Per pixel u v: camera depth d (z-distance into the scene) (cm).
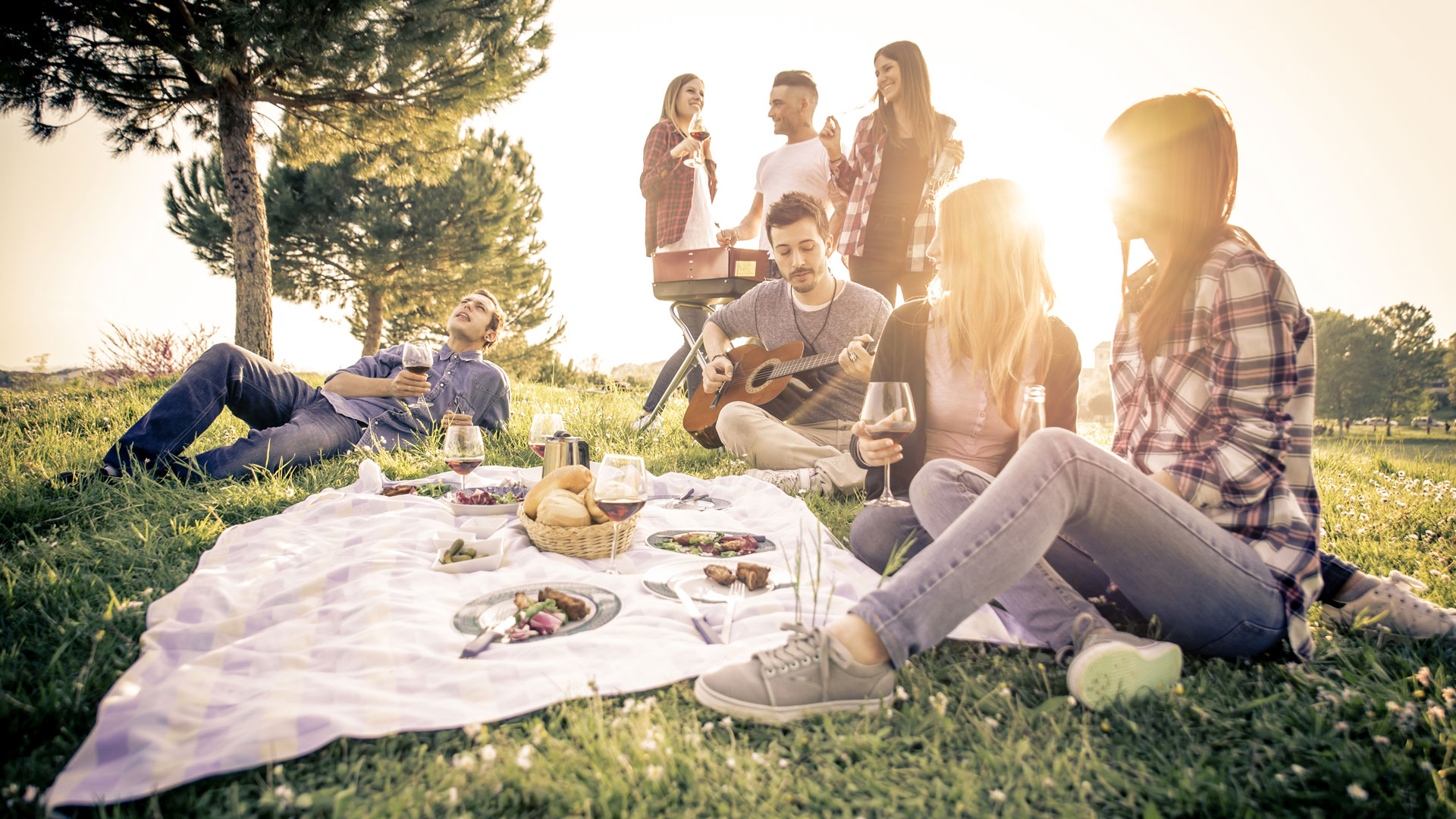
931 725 131
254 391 360
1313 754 121
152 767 111
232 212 885
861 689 134
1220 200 159
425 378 391
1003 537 134
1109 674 134
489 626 160
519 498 277
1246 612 143
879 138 433
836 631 134
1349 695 137
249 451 336
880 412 195
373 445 383
